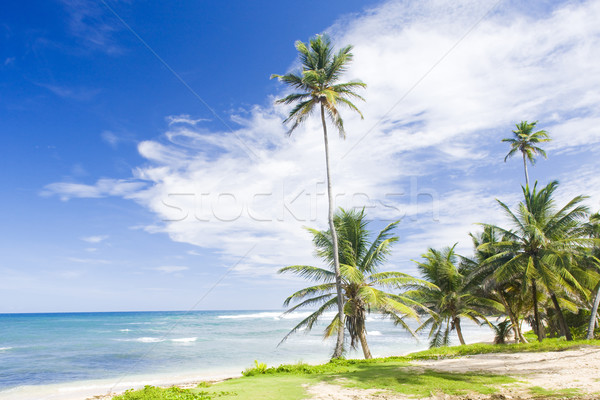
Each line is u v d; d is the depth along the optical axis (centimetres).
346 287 2050
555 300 2481
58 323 8188
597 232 2464
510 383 1068
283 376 1369
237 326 7144
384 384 1117
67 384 2089
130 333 5619
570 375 1138
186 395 1012
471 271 2606
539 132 3691
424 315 2830
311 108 1995
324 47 2058
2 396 1809
